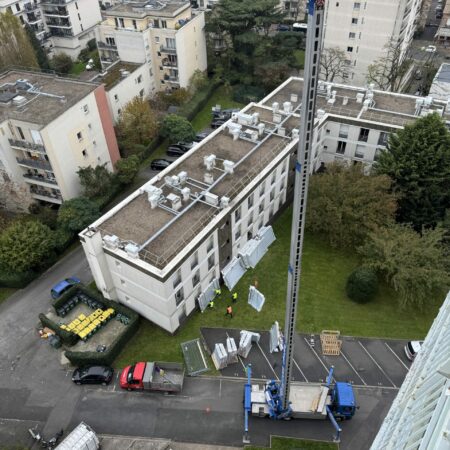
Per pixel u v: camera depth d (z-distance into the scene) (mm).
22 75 60344
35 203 55125
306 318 44625
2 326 45094
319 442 35375
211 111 80375
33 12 92062
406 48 82500
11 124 50906
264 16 82812
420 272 42531
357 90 62500
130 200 44625
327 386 36781
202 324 44125
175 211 43000
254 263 50125
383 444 20641
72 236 53094
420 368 23906
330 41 79125
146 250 39062
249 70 85562
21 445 35938
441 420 15445
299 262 26984
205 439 35875
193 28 79438
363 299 45312
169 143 71750
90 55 95750
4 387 39875
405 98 61062
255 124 54719
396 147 50625
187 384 39531
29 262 47375
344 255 51188
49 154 50688
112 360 41156
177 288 39875
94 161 58531
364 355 41469
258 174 46938
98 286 44969
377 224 48375
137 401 38531
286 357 31547
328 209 48406
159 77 81188
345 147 59781
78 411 37969
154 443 35719
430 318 44531
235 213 45031
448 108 57250
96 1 99250
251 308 45594
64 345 42656
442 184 50344
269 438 35688
